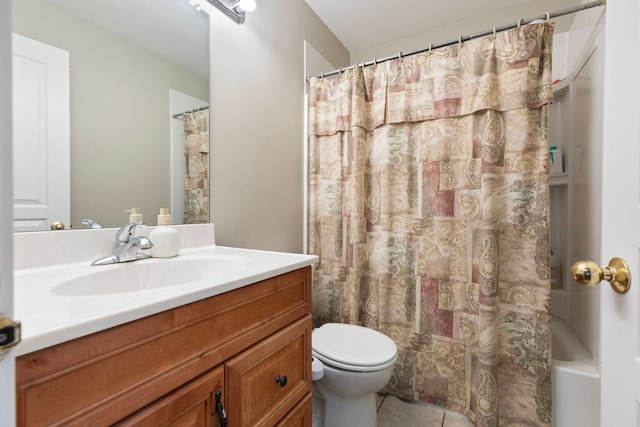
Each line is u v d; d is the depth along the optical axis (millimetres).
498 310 1284
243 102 1362
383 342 1294
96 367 420
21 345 342
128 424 451
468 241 1377
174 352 524
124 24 943
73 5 825
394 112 1527
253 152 1422
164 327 508
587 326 1301
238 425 651
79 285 682
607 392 595
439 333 1448
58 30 794
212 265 961
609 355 593
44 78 770
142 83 990
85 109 851
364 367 1105
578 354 1291
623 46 571
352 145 1608
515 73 1263
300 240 1790
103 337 428
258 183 1452
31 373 358
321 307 1762
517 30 1268
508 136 1282
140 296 511
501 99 1295
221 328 618
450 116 1402
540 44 1232
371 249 1621
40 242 751
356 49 2338
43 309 445
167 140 1065
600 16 1146
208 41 1203
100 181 885
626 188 560
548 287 1216
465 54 1371
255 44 1427
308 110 1804
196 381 561
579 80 1432
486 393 1239
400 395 1536
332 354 1165
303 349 888
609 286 596
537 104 1241
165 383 505
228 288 622
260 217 1467
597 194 1166
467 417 1383
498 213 1285
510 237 1286
